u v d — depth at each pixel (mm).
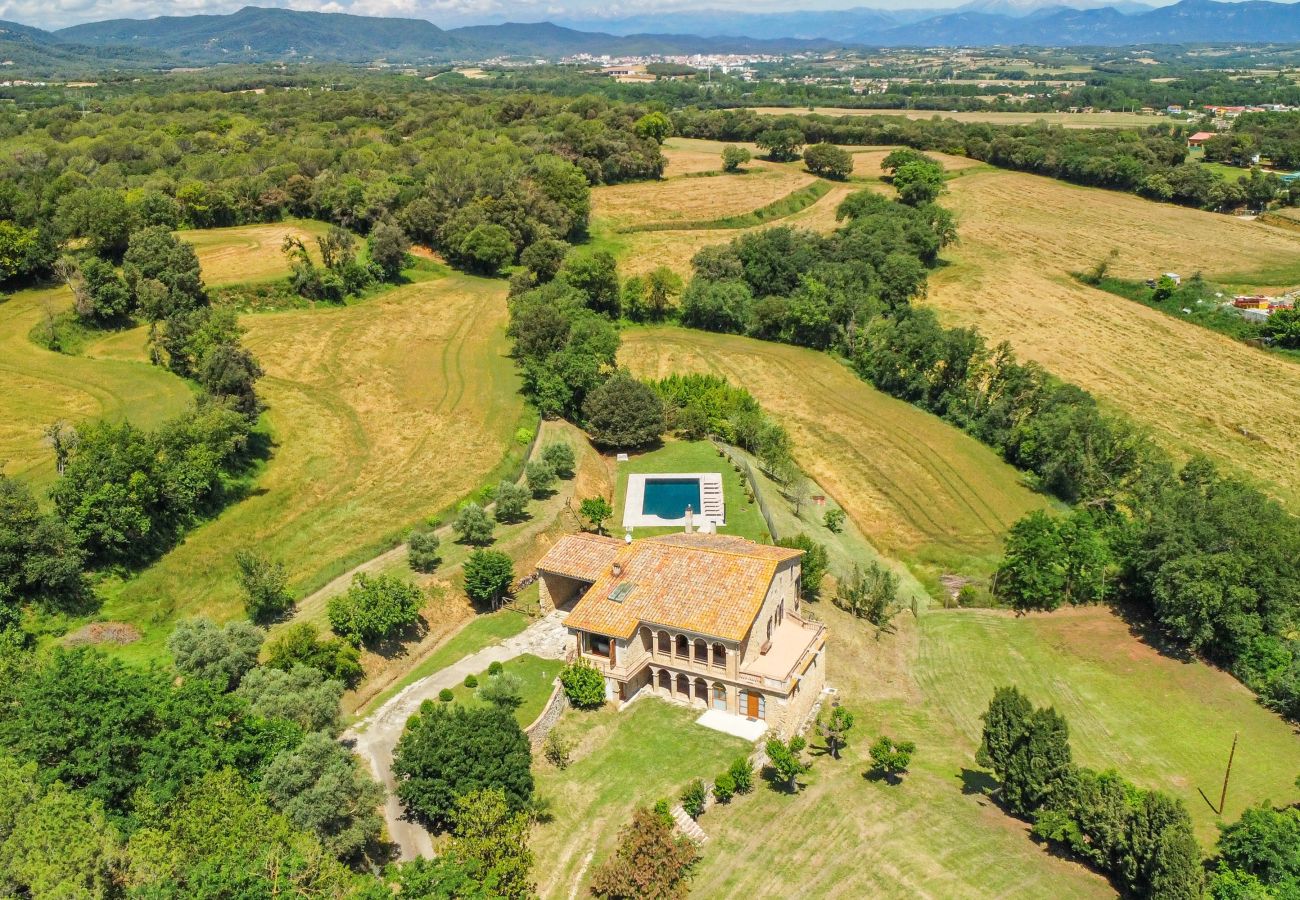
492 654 64125
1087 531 83000
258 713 49344
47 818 35781
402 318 138250
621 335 147375
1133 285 165000
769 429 107750
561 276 149375
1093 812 48688
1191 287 159375
